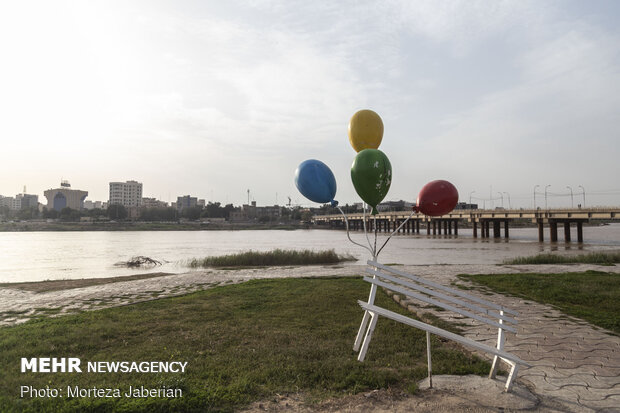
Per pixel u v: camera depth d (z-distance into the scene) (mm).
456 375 5008
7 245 53719
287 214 193375
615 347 6289
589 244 48844
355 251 40875
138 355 5910
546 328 7508
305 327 7551
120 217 154000
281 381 4855
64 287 14727
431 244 51719
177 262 30406
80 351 6191
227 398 4289
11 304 11148
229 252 41875
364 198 5242
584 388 4629
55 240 68562
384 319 8125
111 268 27156
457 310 4570
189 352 6027
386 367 5348
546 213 52625
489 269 18188
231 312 8953
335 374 5012
